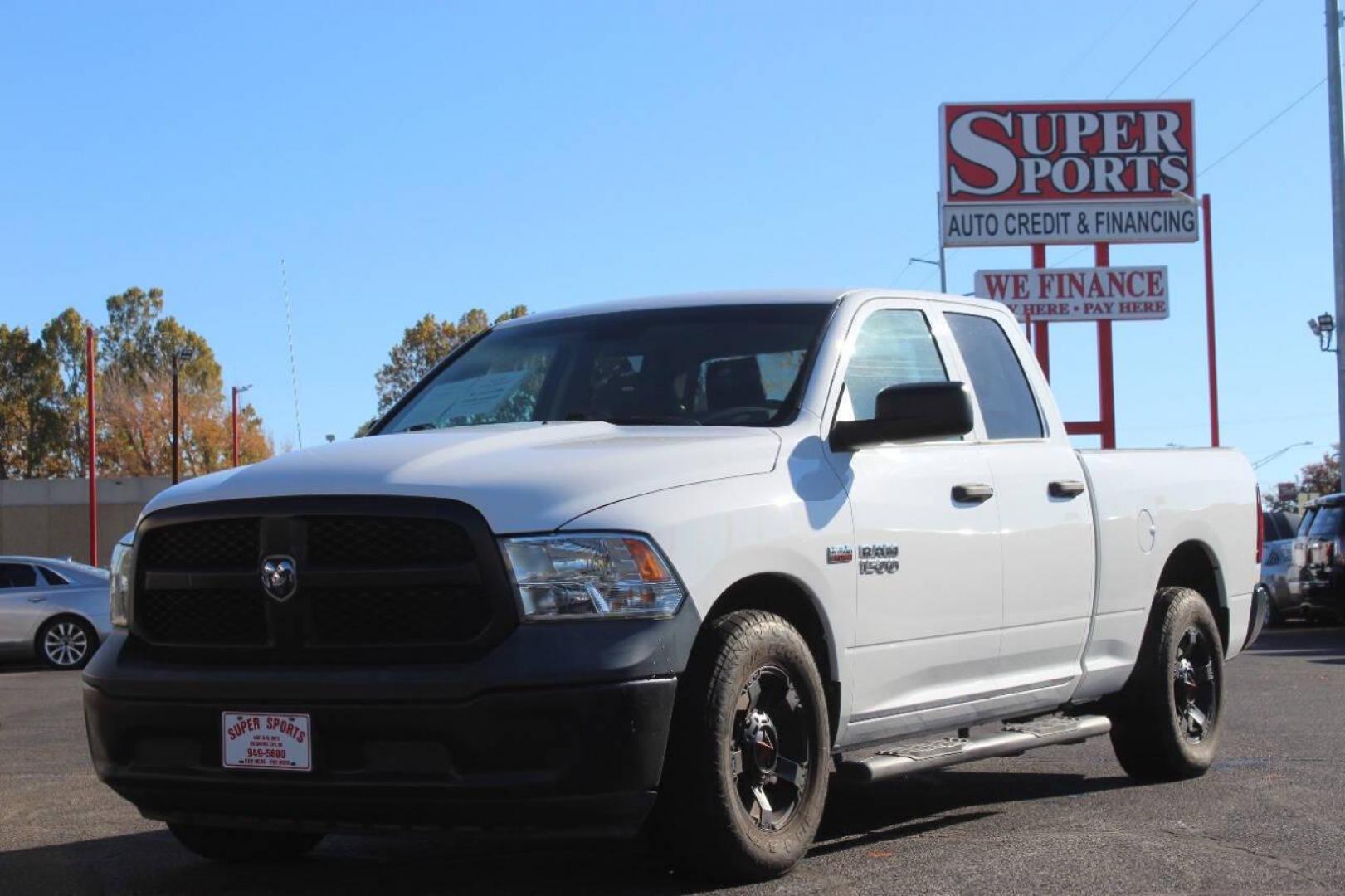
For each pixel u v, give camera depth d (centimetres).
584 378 627
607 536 475
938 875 535
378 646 471
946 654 607
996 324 705
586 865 569
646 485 496
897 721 589
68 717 1266
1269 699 1130
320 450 534
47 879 568
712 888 512
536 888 530
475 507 470
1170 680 745
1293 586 2175
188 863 598
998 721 661
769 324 615
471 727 455
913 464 601
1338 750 848
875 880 527
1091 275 3128
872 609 567
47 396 9500
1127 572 719
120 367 8825
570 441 534
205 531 505
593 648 463
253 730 481
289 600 480
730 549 505
